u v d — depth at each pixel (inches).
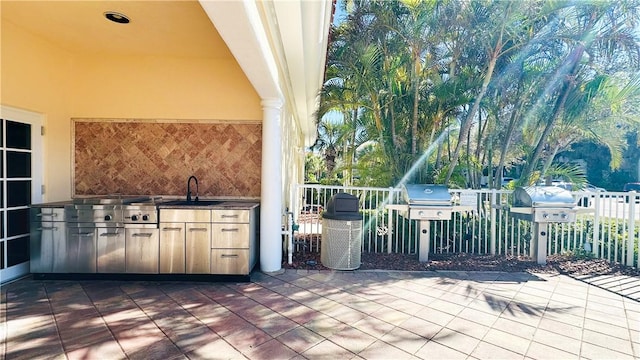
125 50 181.8
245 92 190.9
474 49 228.2
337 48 244.7
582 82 217.2
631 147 687.1
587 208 182.5
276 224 175.2
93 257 157.6
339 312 124.6
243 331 109.1
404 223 214.1
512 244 209.8
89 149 190.5
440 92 212.5
